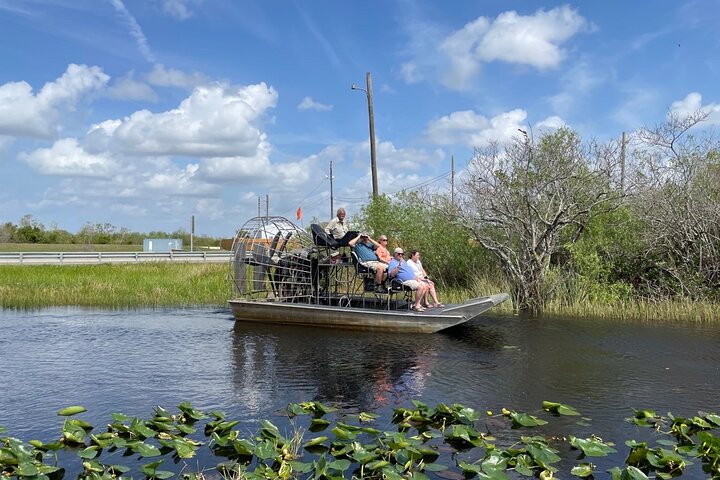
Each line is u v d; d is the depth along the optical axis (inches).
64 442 239.0
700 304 550.9
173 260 1266.0
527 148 592.1
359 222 787.4
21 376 344.8
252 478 195.8
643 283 621.0
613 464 217.9
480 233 643.5
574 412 272.7
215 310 627.2
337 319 486.6
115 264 1111.0
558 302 583.8
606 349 407.5
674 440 240.7
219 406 286.7
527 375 340.8
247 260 534.0
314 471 206.4
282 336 462.9
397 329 469.4
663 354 392.2
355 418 266.2
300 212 595.2
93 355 399.9
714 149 597.9
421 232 722.8
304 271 519.8
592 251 615.2
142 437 238.4
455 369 354.6
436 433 245.9
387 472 198.4
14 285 794.2
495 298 468.1
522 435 245.8
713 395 302.5
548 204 600.7
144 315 589.0
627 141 612.7
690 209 578.6
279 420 265.3
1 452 209.3
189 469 212.2
